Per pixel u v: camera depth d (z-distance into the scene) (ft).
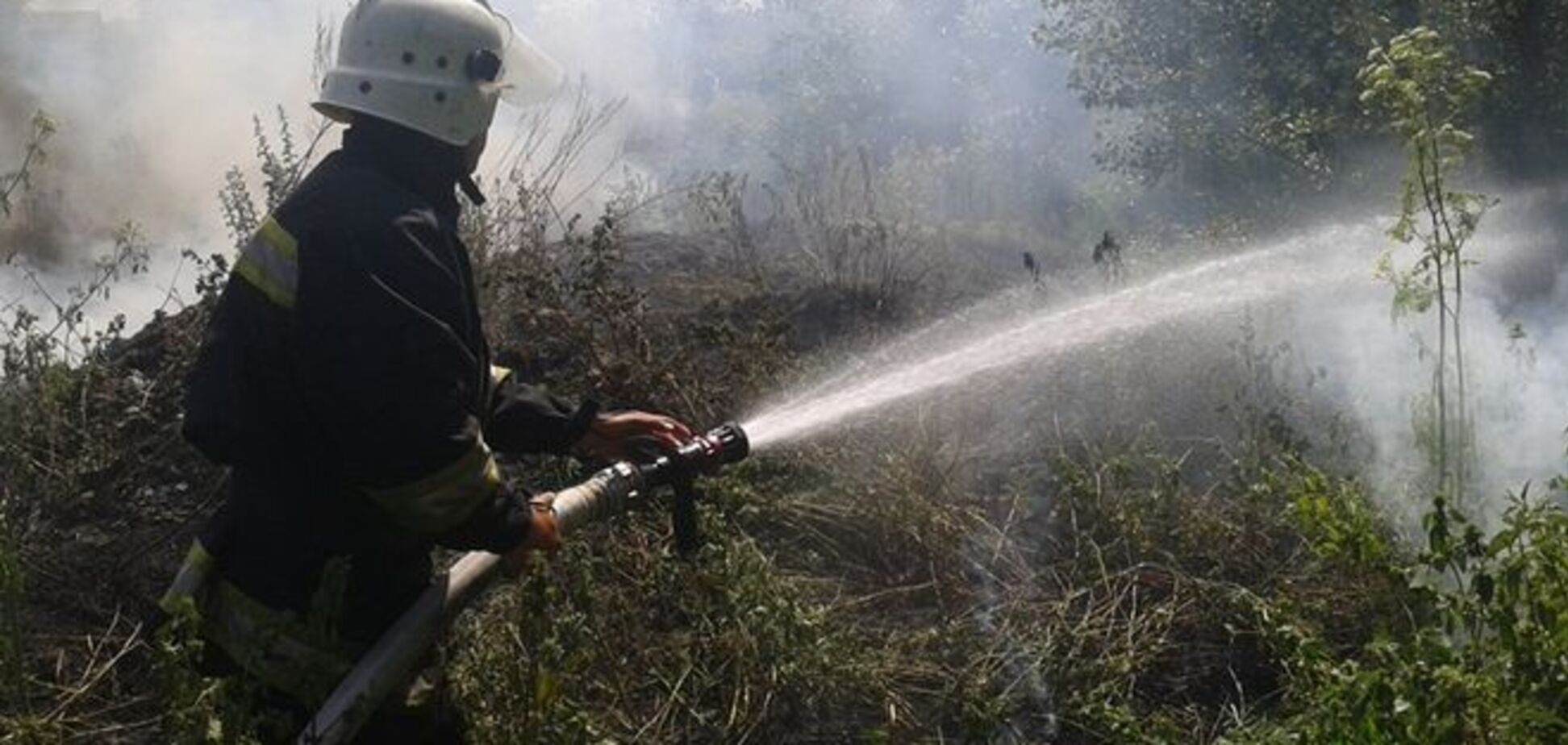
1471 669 12.11
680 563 14.69
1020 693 13.88
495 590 14.46
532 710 11.80
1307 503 13.44
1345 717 11.77
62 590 15.24
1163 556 15.44
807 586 15.05
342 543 10.39
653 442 11.58
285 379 10.12
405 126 10.36
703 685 13.84
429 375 9.87
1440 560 12.34
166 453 17.02
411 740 10.82
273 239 10.15
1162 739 13.21
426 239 10.10
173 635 10.41
